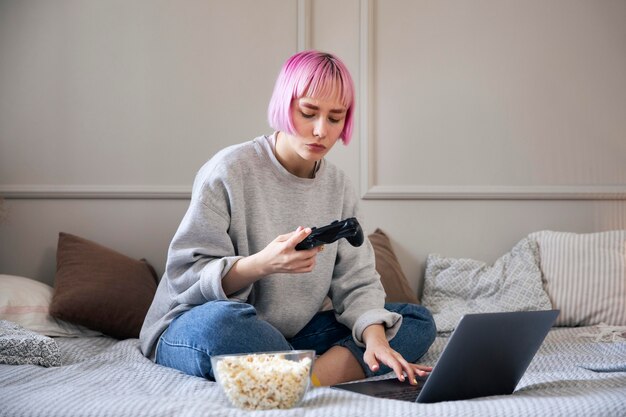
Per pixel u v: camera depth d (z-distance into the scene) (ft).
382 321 5.79
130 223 10.01
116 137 10.03
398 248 10.40
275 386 4.26
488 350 4.55
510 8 10.59
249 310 5.41
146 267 9.55
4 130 9.93
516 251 10.14
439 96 10.50
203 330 5.37
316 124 5.61
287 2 10.28
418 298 10.36
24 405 4.33
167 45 10.14
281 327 6.29
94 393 4.70
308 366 4.41
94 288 8.56
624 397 4.37
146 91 10.08
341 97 5.61
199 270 5.78
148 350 6.30
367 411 4.12
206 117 10.15
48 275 9.88
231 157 6.10
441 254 10.42
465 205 10.48
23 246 9.90
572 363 6.27
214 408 4.19
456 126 10.50
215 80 10.18
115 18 10.08
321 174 6.48
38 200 9.94
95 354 7.09
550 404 4.22
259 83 10.22
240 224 6.07
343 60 10.39
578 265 9.80
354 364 5.74
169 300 6.21
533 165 10.56
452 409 4.14
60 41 10.00
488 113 10.54
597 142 10.62
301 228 5.22
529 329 4.70
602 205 10.59
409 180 10.44
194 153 10.12
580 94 10.62
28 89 9.96
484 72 10.54
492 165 10.52
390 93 10.44
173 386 5.18
